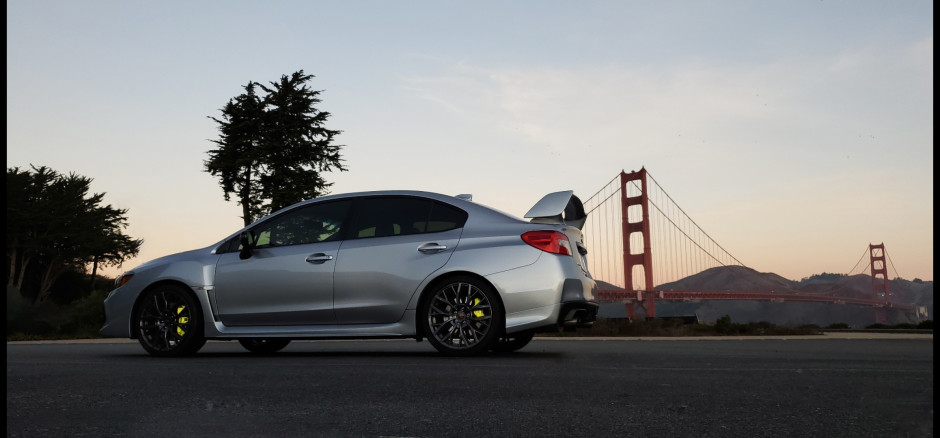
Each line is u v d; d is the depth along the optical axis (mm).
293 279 6094
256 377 4188
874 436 2484
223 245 6414
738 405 3107
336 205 6336
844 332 12938
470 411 3004
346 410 3043
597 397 3352
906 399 3246
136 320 6383
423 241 5953
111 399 3365
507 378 4066
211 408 3111
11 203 44812
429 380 3986
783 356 5637
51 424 2764
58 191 48719
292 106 30234
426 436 2529
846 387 3639
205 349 7961
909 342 7969
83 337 16719
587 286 5945
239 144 29672
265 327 6152
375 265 5961
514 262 5750
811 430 2584
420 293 5848
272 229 6375
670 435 2518
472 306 5777
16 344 9484
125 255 50500
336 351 6871
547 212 6199
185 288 6293
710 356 5645
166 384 3893
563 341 9320
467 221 5988
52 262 46312
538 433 2566
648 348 6953
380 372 4391
